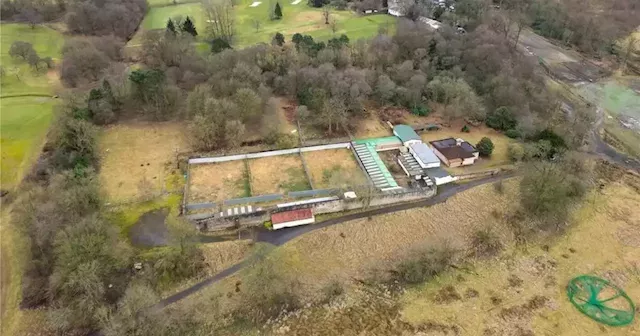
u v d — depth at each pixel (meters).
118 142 99.44
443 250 77.56
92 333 64.31
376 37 129.88
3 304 67.38
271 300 70.38
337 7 173.12
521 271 77.25
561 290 73.81
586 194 92.12
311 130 104.50
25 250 74.44
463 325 68.00
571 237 83.44
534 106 113.69
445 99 111.75
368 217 84.94
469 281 75.19
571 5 172.50
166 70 117.12
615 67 148.75
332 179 89.75
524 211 87.00
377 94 114.75
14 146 97.06
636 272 76.75
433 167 94.25
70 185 80.00
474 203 88.44
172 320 66.44
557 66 147.00
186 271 72.94
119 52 132.38
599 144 109.00
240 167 93.81
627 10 174.75
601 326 68.12
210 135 96.00
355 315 69.12
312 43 127.50
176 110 108.25
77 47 123.06
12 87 118.38
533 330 67.56
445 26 140.25
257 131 103.06
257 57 118.94
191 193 86.31
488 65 122.50
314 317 68.69
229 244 78.38
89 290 65.69
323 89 108.38
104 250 70.19
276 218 81.56
